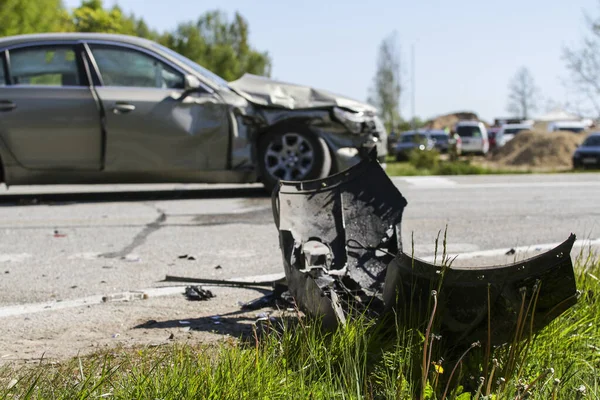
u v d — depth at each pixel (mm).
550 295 2574
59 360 3113
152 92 8344
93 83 8281
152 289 4457
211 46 62219
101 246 5996
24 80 8234
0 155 8133
